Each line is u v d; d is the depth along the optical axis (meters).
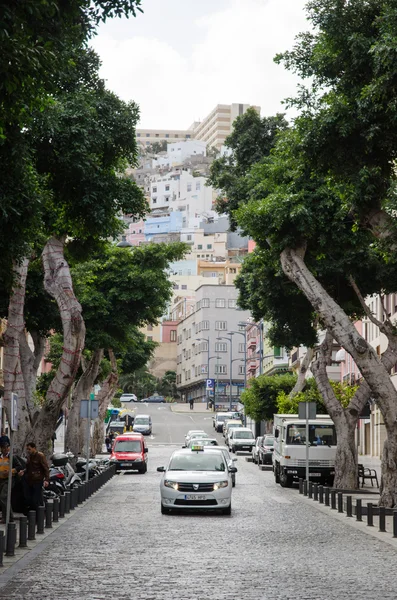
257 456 70.00
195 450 31.59
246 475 56.16
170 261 61.91
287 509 31.80
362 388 42.22
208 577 16.00
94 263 58.12
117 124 29.58
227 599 13.74
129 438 60.69
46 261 34.31
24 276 33.19
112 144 29.55
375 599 14.01
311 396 62.62
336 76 25.42
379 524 24.91
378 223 26.77
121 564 17.64
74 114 27.59
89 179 28.33
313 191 33.47
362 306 41.66
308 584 15.39
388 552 20.11
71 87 29.47
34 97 16.94
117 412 134.00
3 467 25.34
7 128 18.30
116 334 62.84
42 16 14.32
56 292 34.16
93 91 29.34
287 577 16.16
